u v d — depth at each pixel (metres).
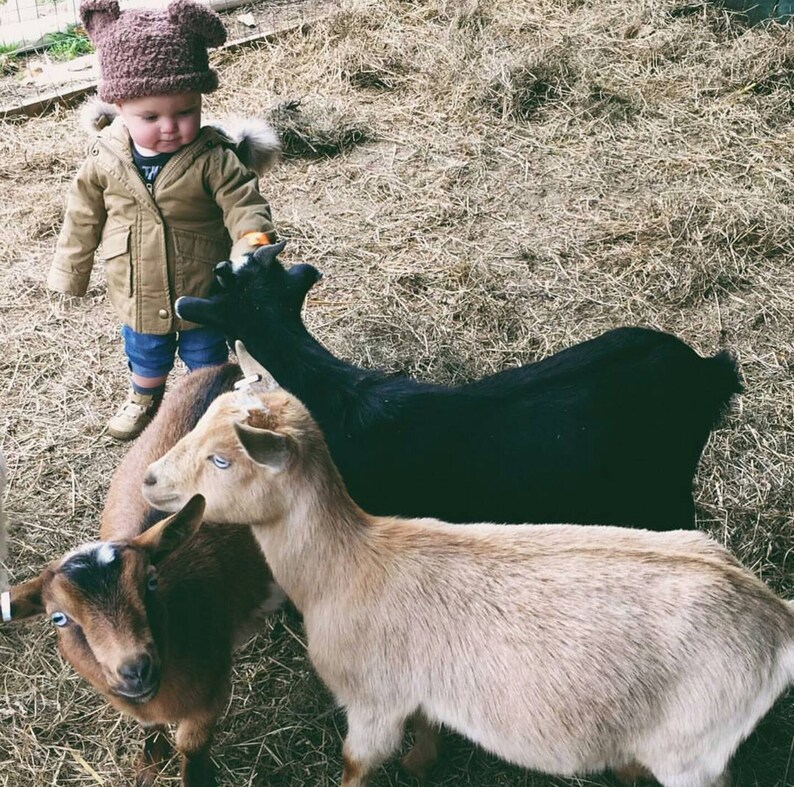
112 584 1.10
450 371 1.94
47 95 2.69
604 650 1.09
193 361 1.74
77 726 1.42
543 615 1.11
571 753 1.14
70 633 1.15
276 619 1.54
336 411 1.41
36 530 1.68
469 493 1.41
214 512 1.17
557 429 1.40
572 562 1.13
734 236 2.20
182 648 1.22
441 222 2.30
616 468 1.41
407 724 1.43
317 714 1.43
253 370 1.24
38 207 2.33
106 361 1.98
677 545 1.18
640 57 2.79
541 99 2.68
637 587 1.11
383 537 1.18
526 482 1.40
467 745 1.40
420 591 1.15
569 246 2.22
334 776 1.37
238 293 1.46
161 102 1.48
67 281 1.67
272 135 1.74
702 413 1.46
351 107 2.66
